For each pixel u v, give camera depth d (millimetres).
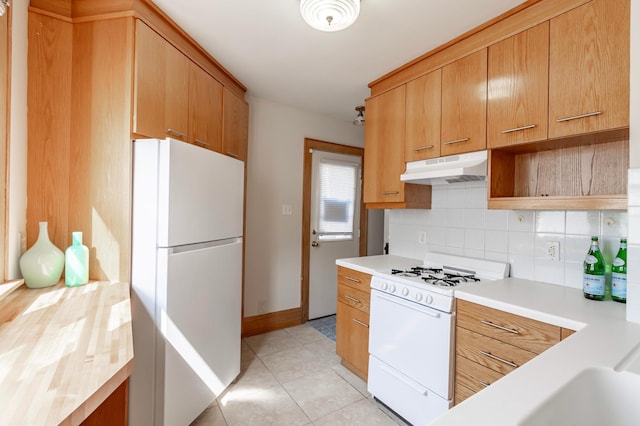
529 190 1812
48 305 1213
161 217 1521
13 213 1416
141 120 1600
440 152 1980
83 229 1575
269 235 3104
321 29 1579
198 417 1802
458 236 2199
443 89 1971
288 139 3209
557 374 720
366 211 3857
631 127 1161
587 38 1344
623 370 751
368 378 2039
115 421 1418
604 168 1545
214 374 1873
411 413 1739
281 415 1841
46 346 860
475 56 1794
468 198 2146
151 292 1525
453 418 540
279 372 2324
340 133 3611
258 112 2992
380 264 2295
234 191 2076
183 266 1615
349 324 2324
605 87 1289
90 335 939
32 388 653
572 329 1155
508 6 1586
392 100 2344
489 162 1722
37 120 1538
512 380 690
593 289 1421
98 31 1589
